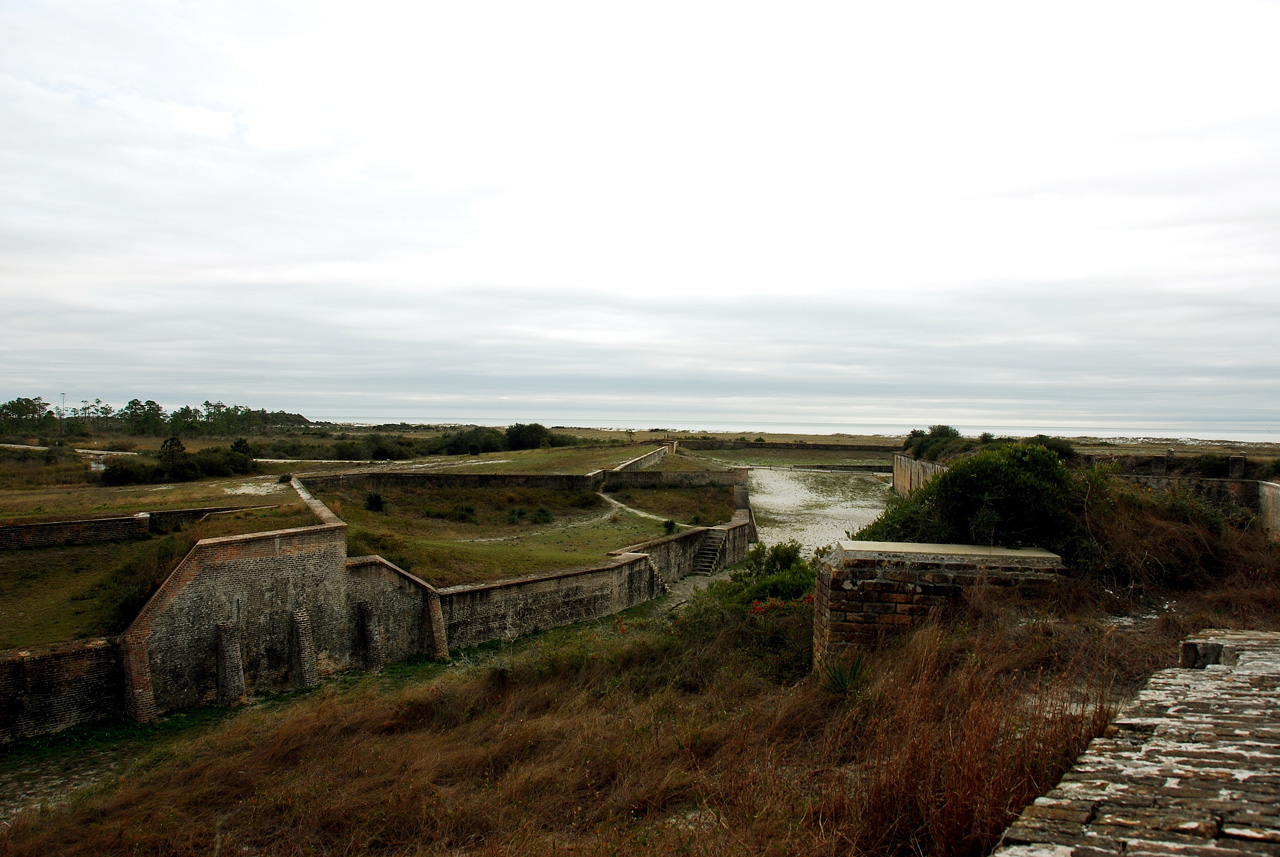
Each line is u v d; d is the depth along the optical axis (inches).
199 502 969.5
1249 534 428.5
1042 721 205.3
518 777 291.6
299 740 392.8
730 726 300.7
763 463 3405.5
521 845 229.8
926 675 267.3
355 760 344.8
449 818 266.1
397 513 1321.4
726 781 243.1
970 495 421.1
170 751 470.6
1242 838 114.2
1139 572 380.8
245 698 682.2
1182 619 331.0
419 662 819.4
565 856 215.8
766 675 390.3
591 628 936.9
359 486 1421.0
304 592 749.9
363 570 803.4
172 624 654.5
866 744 249.4
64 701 598.9
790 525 1825.8
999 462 426.9
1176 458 1674.5
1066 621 324.2
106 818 334.0
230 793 337.1
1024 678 274.2
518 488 1515.7
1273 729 167.8
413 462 1931.6
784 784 224.5
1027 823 131.6
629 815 248.4
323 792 310.3
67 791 505.0
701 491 1704.0
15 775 530.3
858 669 308.0
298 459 2244.1
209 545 681.6
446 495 1443.2
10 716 572.4
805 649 410.6
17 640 622.5
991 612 335.0
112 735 597.6
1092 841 120.3
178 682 653.3
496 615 896.9
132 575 721.0
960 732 210.4
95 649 617.6
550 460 1994.3
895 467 2603.3
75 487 1208.2
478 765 320.5
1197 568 389.1
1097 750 168.6
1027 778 171.9
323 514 874.1
